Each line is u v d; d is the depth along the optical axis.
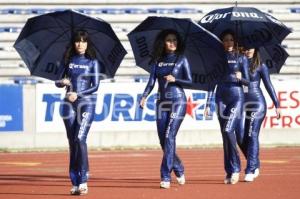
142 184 28.98
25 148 48.69
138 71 56.41
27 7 62.50
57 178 32.06
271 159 41.72
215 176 32.66
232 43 28.78
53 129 49.03
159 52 27.64
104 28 25.77
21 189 27.34
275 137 51.00
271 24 30.47
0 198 24.58
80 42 25.86
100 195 25.16
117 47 26.20
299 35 62.06
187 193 25.55
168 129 26.97
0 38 60.25
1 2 62.41
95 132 49.41
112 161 41.03
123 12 62.25
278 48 31.12
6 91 48.69
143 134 49.81
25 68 56.28
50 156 44.84
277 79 53.88
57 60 26.94
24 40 26.38
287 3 64.56
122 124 49.62
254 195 24.94
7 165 39.31
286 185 28.16
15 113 48.78
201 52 27.78
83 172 25.25
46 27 26.20
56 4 62.69
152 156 44.19
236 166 28.56
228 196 24.66
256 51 30.33
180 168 28.30
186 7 62.97
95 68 26.06
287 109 51.06
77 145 25.22
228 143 28.45
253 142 29.64
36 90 48.88
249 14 29.69
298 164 38.53
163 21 27.41
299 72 57.38
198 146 50.03
